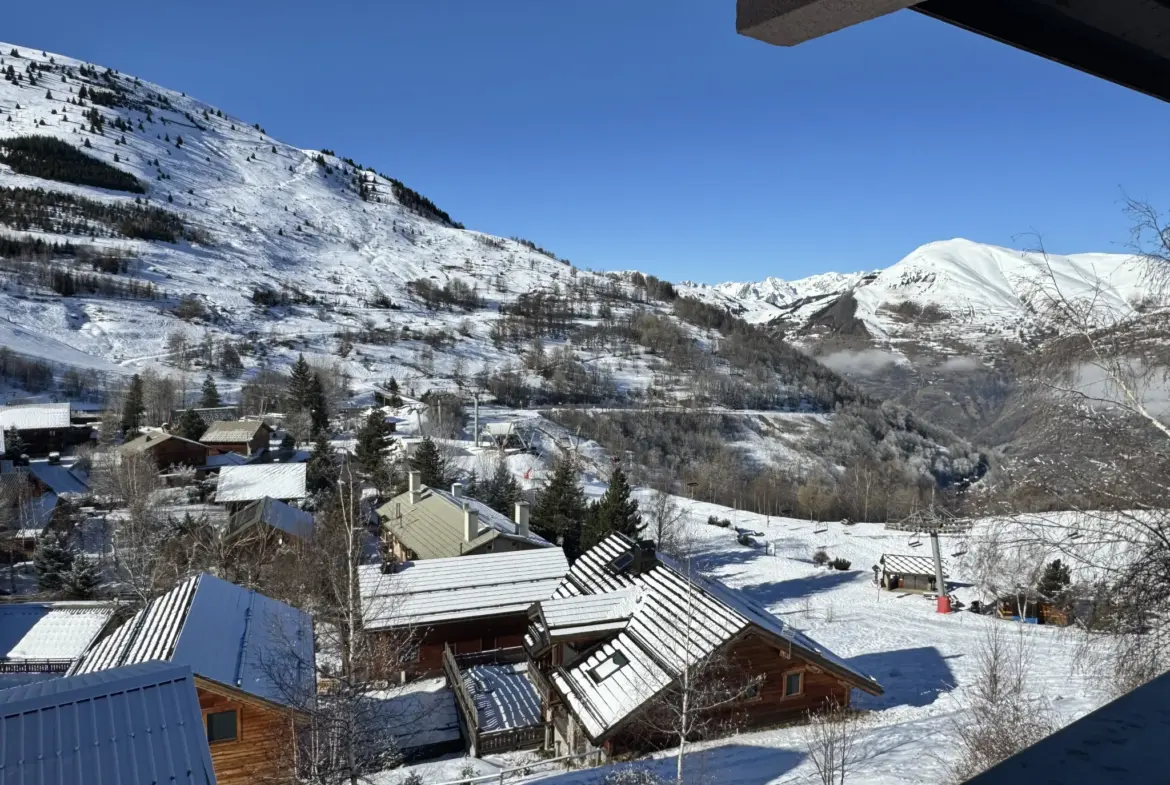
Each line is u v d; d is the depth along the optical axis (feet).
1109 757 3.23
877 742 52.06
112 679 30.58
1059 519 32.12
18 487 139.23
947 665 78.79
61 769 25.67
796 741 53.47
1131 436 30.40
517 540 102.53
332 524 86.74
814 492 227.81
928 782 41.88
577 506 130.11
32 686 31.12
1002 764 3.34
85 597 104.27
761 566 142.82
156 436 181.47
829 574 139.64
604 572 73.97
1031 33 4.85
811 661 58.03
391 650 60.70
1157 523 30.37
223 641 53.42
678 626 57.31
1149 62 5.66
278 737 48.14
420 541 110.93
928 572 127.75
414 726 64.80
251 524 107.14
